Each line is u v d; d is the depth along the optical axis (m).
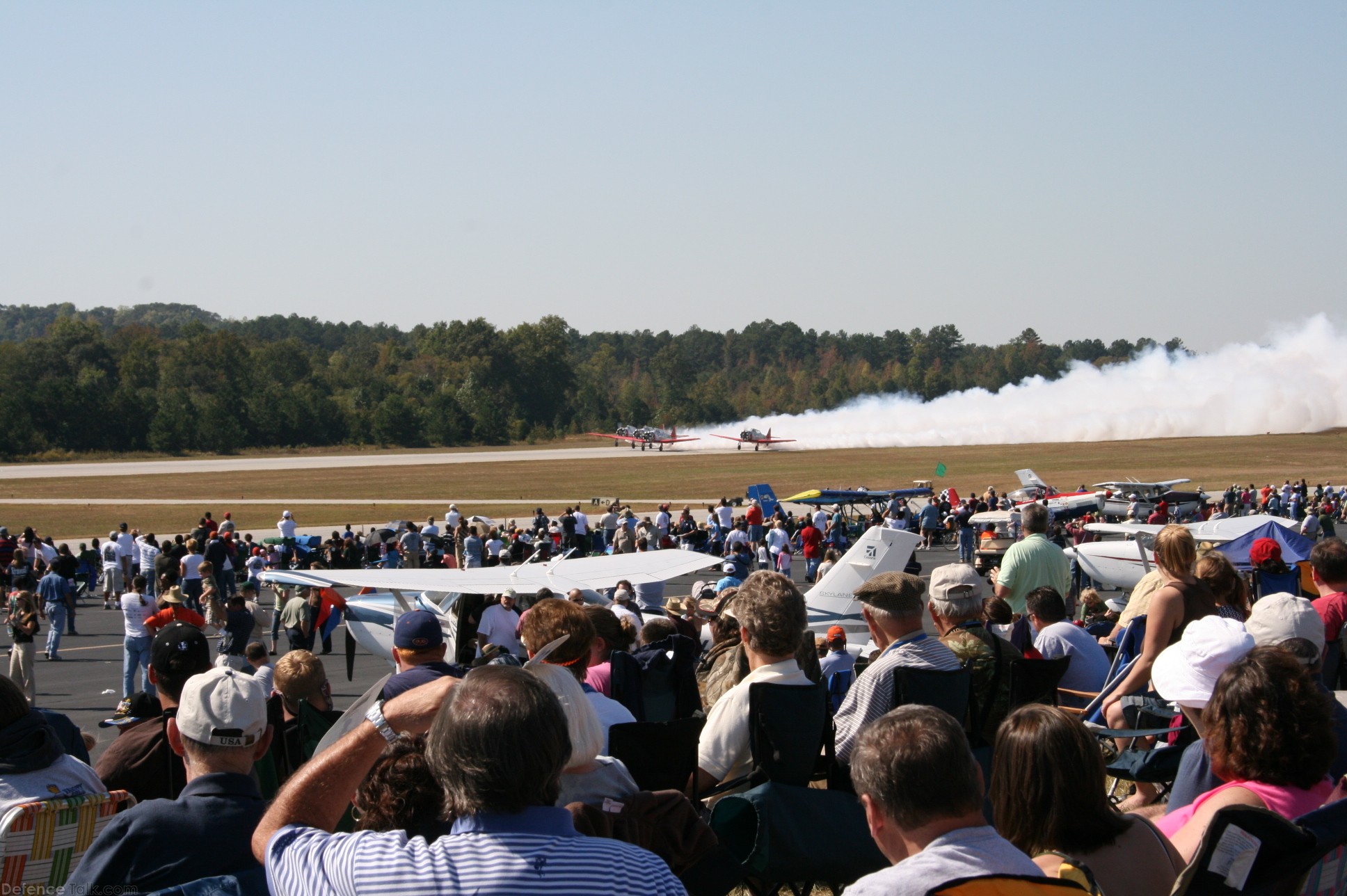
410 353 182.38
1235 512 44.41
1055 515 38.53
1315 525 29.31
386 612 15.30
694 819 3.99
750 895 5.26
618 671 6.21
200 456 106.19
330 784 2.75
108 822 3.93
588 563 11.62
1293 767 3.33
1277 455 86.69
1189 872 3.05
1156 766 5.23
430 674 5.09
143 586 14.84
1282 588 8.73
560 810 2.67
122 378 138.25
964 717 5.20
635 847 2.71
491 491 64.56
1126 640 6.77
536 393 165.75
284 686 6.38
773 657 4.88
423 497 61.22
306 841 2.65
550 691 2.71
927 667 5.15
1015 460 84.88
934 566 32.28
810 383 186.25
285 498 61.34
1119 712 6.00
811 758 4.74
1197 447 95.56
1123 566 21.14
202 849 3.43
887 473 73.69
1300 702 3.35
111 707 14.65
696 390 172.00
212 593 19.09
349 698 14.88
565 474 76.19
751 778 4.83
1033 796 3.21
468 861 2.52
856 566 13.49
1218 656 3.94
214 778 3.58
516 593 10.55
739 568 18.19
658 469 79.94
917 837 2.89
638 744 4.69
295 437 119.56
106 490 67.06
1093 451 92.12
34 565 24.33
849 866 4.64
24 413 103.31
